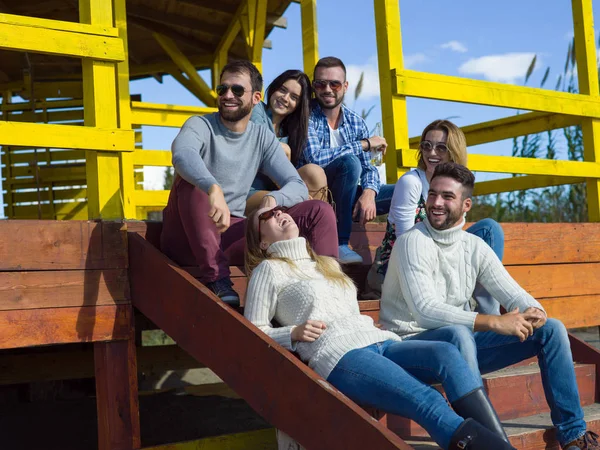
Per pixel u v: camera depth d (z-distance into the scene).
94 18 3.15
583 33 5.03
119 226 3.11
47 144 2.98
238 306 2.91
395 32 4.09
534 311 2.68
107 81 3.16
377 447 2.03
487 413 2.28
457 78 4.22
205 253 2.84
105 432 3.07
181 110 6.49
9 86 8.50
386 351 2.52
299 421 2.29
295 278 2.60
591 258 4.38
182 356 5.35
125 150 3.14
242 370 2.50
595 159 4.90
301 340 2.46
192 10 7.59
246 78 3.07
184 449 3.07
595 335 8.08
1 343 2.82
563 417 2.78
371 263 3.82
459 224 2.85
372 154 3.94
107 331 3.04
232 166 3.15
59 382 5.54
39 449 4.14
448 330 2.56
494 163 4.33
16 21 2.95
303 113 3.80
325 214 2.98
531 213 9.41
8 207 8.16
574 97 4.77
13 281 2.87
